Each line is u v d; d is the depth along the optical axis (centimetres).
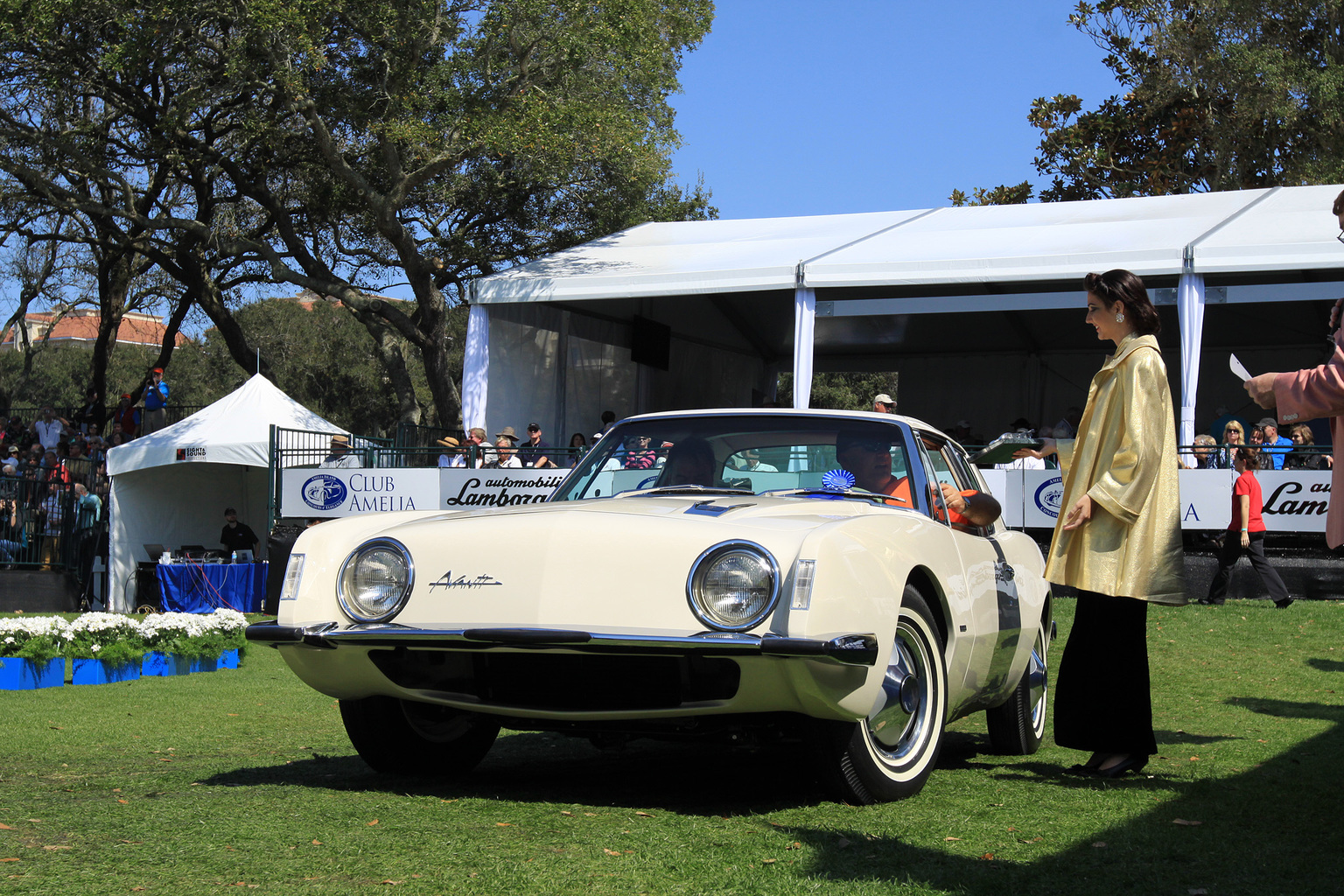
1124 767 424
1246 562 1241
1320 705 666
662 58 2008
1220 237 1422
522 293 1691
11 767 453
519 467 1420
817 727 348
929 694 387
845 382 4597
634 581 341
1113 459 411
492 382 1762
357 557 381
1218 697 703
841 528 350
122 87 2242
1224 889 266
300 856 286
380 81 1961
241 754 493
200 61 1973
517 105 1873
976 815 345
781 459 444
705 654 324
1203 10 2664
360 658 373
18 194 2447
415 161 2147
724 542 338
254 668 908
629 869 277
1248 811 352
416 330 2319
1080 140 2886
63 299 3011
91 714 634
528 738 550
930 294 1833
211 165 2444
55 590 1733
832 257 1559
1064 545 426
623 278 1634
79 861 280
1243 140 2752
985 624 435
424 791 383
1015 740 514
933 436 480
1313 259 1328
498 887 261
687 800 371
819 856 290
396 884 262
